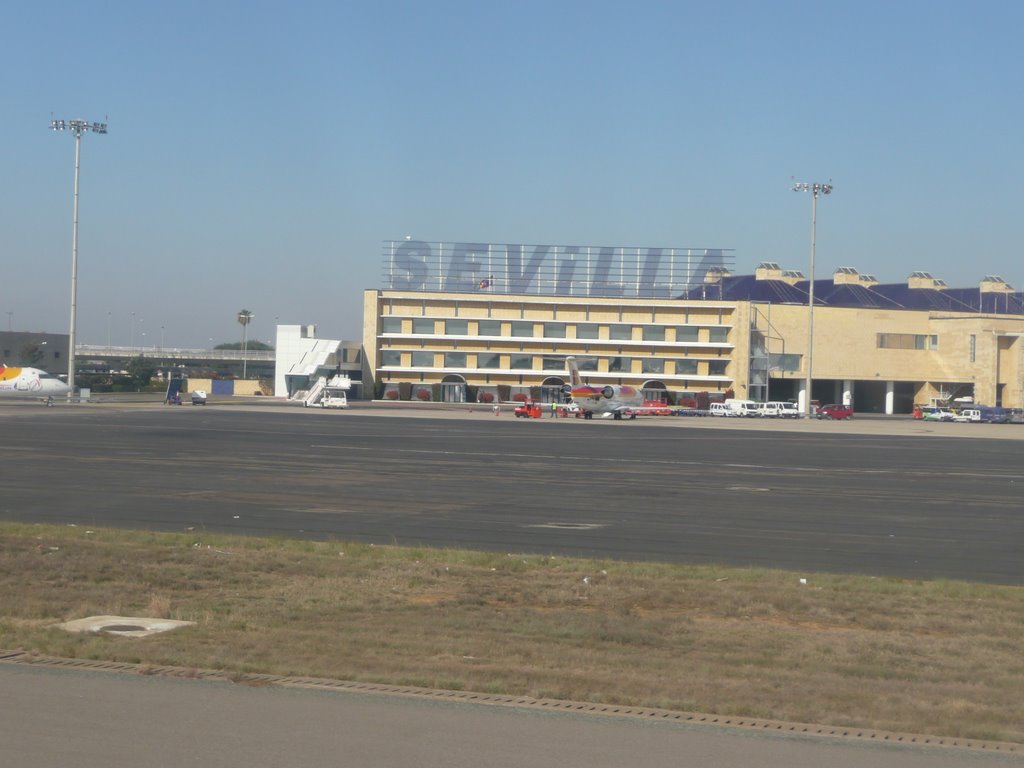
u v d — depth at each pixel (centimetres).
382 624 1479
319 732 930
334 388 12775
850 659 1334
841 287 17138
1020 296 16862
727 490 3575
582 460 4881
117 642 1295
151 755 858
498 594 1736
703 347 15162
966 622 1572
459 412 12012
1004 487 3866
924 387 15462
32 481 3444
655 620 1550
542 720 987
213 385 18788
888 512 3023
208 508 2855
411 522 2653
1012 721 1048
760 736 961
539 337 15700
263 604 1612
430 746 898
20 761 836
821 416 13288
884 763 894
